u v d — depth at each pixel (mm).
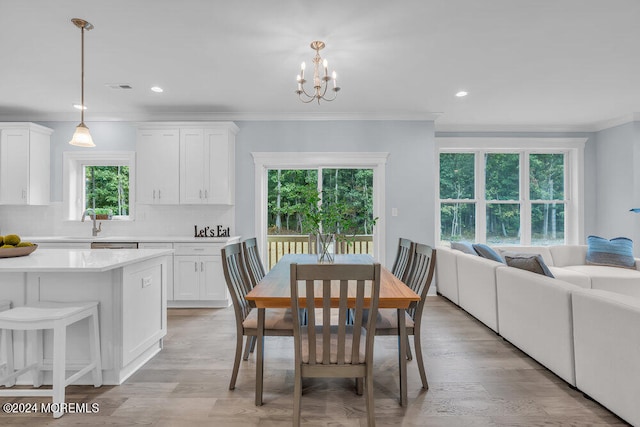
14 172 4051
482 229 5125
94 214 4281
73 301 2131
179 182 4098
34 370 2082
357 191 4496
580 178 5047
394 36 2463
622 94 3691
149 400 1963
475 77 3217
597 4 2088
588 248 4277
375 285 1548
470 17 2225
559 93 3656
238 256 2426
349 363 1621
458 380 2184
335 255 3137
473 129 5004
